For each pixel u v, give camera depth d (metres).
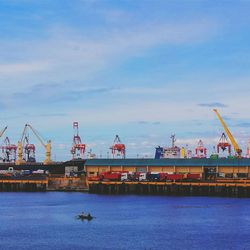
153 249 118.56
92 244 123.88
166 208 185.88
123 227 146.12
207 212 173.12
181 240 127.06
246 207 185.38
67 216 169.25
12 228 146.25
